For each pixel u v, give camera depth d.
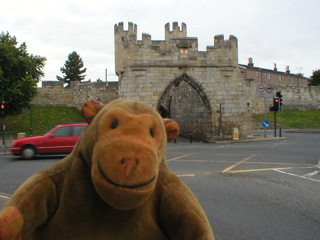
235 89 24.81
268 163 11.80
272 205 6.39
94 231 1.72
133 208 1.56
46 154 14.20
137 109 1.75
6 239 1.50
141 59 23.80
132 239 1.72
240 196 7.07
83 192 1.74
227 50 24.72
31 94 25.48
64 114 34.38
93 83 36.34
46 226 1.76
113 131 1.59
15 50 25.20
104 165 1.48
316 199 6.83
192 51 24.36
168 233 1.80
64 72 63.69
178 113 32.56
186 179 8.84
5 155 16.30
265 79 59.91
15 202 1.63
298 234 4.86
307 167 10.81
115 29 35.22
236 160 12.72
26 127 30.02
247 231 4.98
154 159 1.54
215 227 5.16
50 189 1.74
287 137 26.47
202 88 24.45
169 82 24.03
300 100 50.78
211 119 24.50
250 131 25.62
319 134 30.50
